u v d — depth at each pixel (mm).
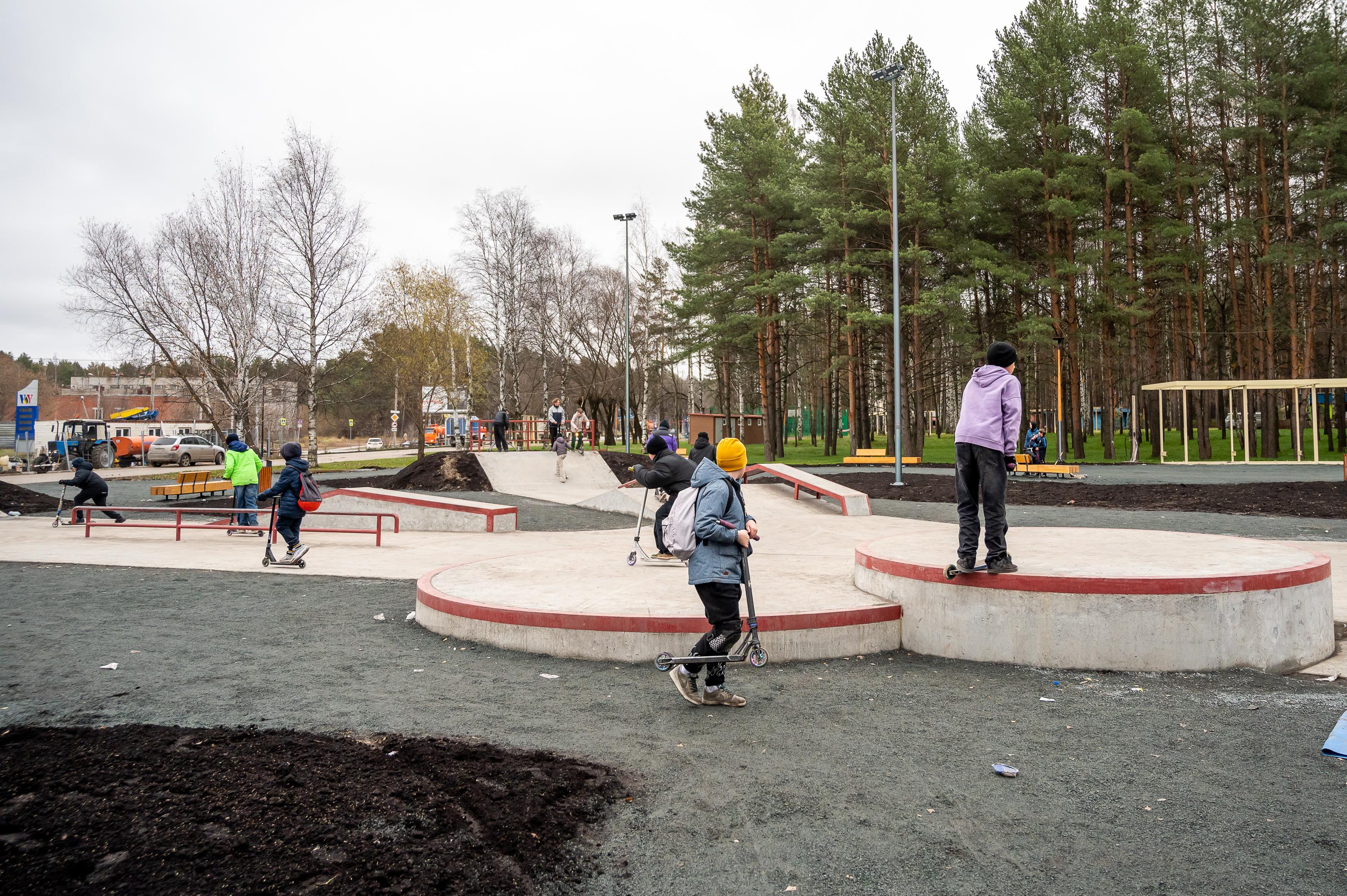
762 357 41281
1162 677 5867
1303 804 3713
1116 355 37969
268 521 17922
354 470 33406
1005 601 6266
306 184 34844
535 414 64875
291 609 8477
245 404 34906
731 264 42344
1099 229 36312
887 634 6770
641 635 6383
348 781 3762
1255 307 38062
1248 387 31562
